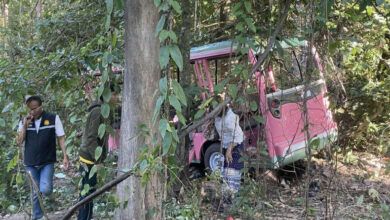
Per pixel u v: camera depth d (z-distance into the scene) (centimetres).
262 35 389
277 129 601
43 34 629
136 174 297
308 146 359
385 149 478
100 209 393
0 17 824
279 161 477
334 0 401
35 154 530
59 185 665
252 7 392
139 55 304
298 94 510
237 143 516
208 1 593
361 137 787
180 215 414
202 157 757
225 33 669
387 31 711
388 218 303
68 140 414
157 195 311
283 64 472
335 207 378
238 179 527
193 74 738
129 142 309
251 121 572
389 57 862
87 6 622
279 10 406
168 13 288
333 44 393
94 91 466
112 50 357
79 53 447
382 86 769
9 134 571
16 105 454
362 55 759
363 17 479
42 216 532
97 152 318
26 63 459
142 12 303
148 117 306
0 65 464
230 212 415
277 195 527
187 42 571
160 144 309
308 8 376
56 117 540
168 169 303
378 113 799
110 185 303
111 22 335
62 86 468
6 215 548
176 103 261
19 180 371
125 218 316
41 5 764
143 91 305
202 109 341
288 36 422
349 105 804
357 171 644
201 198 462
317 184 482
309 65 367
